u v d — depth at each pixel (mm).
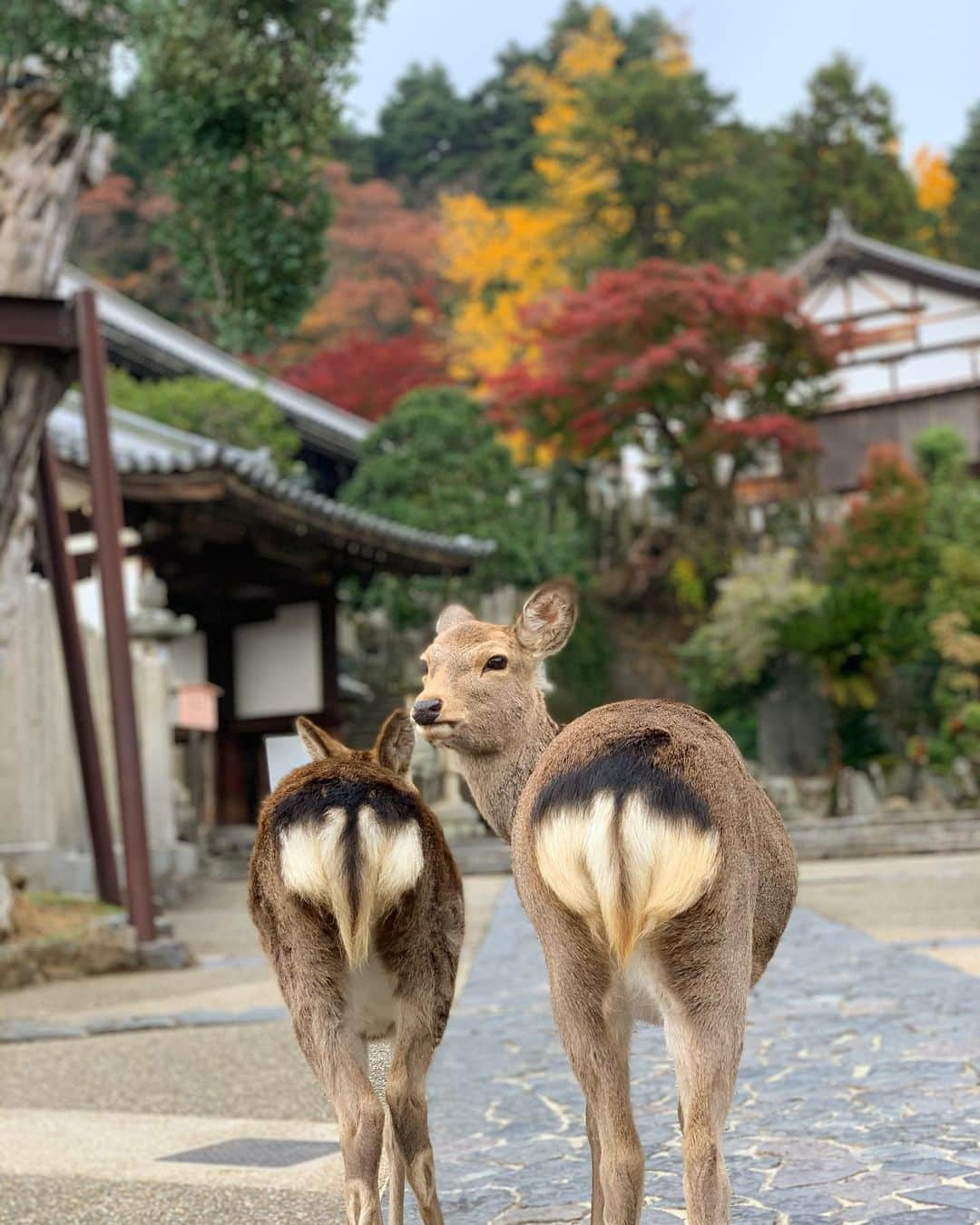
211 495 21375
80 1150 5797
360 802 3766
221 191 11570
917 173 58688
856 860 24047
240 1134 5961
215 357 34625
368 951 3742
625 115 45906
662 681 37312
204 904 18281
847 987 8867
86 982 11305
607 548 40875
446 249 50531
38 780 15336
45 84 11922
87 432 12047
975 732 29094
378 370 44562
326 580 27109
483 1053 7445
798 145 51250
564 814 3039
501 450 34531
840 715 28750
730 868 3061
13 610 11953
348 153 59781
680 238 46875
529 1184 4855
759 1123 5492
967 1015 7574
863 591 28234
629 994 3164
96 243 47344
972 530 32312
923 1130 5219
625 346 36094
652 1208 4477
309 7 10945
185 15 10719
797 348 35844
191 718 20766
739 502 38750
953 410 39281
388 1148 3977
